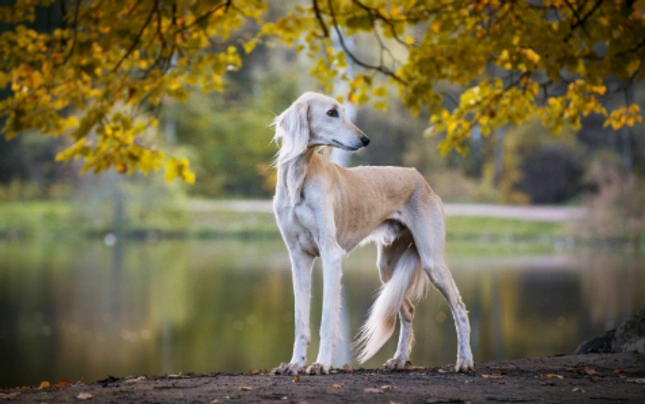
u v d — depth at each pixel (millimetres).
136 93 8617
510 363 6742
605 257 25656
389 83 8930
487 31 8039
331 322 6020
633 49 6809
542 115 9406
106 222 34656
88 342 13672
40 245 29328
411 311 6828
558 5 8047
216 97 44562
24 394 5246
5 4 34219
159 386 5340
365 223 6453
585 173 41375
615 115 9312
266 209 38281
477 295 17672
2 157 40344
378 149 41688
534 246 29625
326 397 4910
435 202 6750
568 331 13789
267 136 43094
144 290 18969
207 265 23516
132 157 8883
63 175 38969
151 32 7805
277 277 21141
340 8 8672
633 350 7012
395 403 4758
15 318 15625
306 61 42062
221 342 13578
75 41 7344
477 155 43906
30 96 8422
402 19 8156
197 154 42188
